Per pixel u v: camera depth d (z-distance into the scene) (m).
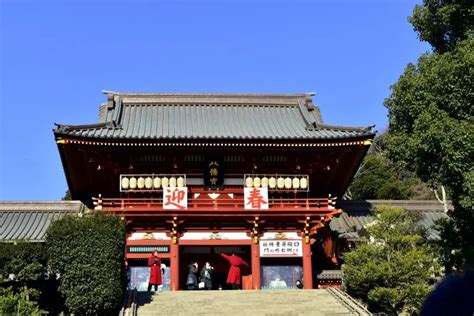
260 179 36.19
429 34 24.75
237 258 34.50
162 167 36.75
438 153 21.61
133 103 42.16
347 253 31.45
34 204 40.34
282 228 36.12
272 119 41.16
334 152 36.81
